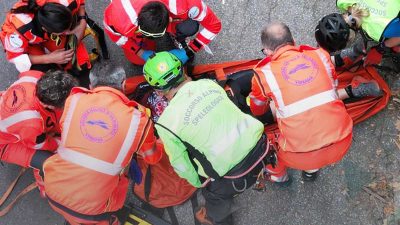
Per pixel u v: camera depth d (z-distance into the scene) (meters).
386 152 3.55
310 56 2.79
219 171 2.73
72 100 2.71
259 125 2.79
